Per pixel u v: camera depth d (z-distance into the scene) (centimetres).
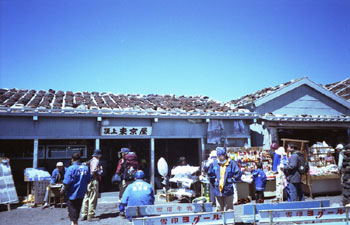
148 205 471
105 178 1384
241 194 884
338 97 1334
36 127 875
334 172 956
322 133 1366
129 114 953
